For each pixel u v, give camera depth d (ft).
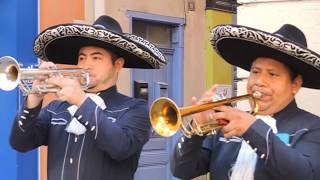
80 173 9.16
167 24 24.57
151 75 23.91
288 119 7.98
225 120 7.36
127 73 22.24
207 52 25.88
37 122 9.64
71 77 8.99
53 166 9.49
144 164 23.41
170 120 7.54
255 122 7.15
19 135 9.39
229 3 26.89
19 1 18.11
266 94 7.89
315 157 7.42
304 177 7.09
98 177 9.14
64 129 9.54
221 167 8.25
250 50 8.30
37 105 9.25
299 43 7.99
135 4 22.57
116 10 21.74
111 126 8.70
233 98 7.72
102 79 9.54
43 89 8.61
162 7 23.80
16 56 18.03
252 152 7.92
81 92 8.67
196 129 7.63
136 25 23.45
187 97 25.07
